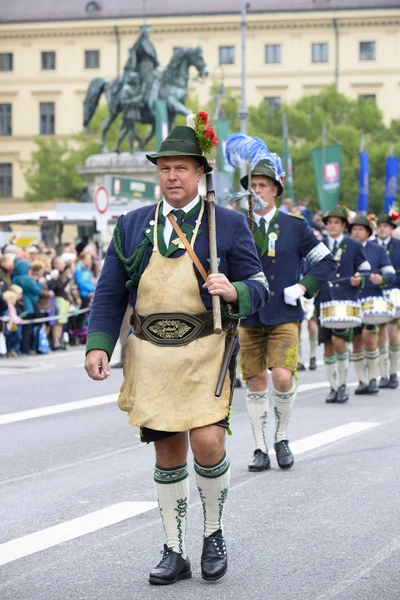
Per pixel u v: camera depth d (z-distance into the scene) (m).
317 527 11.44
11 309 31.97
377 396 23.53
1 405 21.42
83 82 149.12
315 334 29.17
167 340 9.21
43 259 35.19
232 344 9.38
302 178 110.56
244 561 10.16
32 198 119.69
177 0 148.50
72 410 20.84
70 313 35.66
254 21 146.75
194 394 9.13
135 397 9.19
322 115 116.44
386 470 14.55
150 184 47.06
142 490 13.49
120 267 9.55
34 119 150.62
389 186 74.00
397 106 146.38
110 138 112.81
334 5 146.38
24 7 150.75
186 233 9.33
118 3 149.12
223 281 9.06
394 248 25.80
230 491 13.31
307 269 19.16
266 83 147.75
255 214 14.80
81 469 14.95
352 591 9.15
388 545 10.68
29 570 9.91
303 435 17.59
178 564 9.55
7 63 151.25
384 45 146.12
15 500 12.98
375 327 23.86
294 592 9.13
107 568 9.95
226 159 14.95
